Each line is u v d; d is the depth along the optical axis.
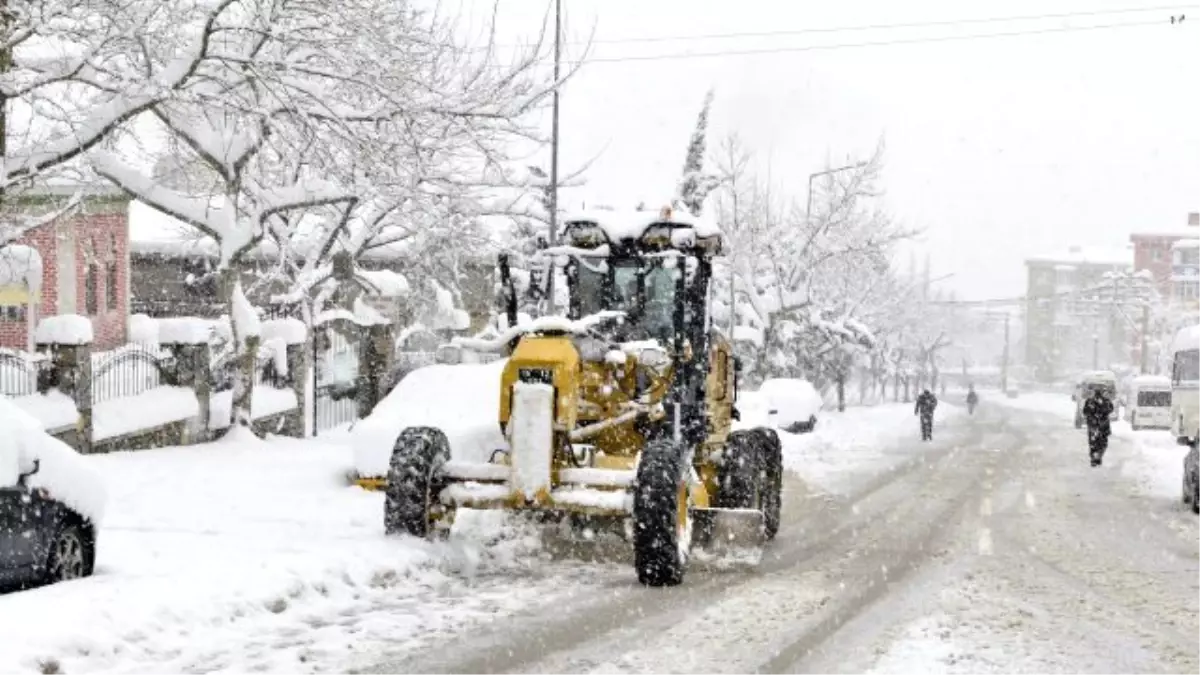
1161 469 29.11
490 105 20.59
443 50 21.52
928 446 38.09
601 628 9.26
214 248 33.31
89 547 9.97
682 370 12.48
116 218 33.19
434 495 11.62
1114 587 11.77
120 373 20.41
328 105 18.98
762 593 10.88
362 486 15.95
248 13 18.89
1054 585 11.80
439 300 34.69
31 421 9.57
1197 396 39.00
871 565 12.97
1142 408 51.66
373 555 10.80
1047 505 20.36
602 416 12.00
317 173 22.06
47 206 25.58
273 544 11.30
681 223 13.09
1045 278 135.88
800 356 59.66
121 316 33.66
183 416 21.22
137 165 22.05
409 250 33.47
